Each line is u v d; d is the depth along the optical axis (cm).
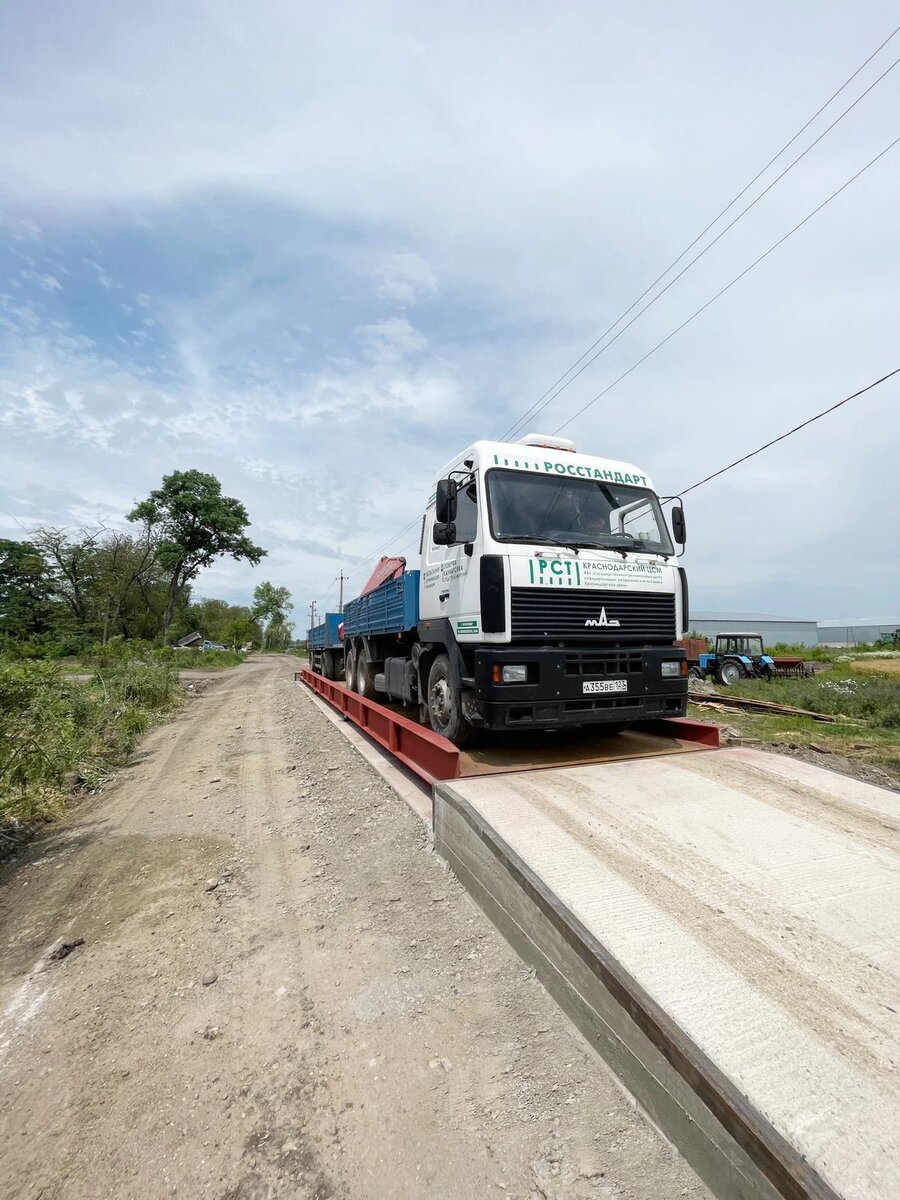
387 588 768
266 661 5075
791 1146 147
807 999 198
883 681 1689
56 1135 202
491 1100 207
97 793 646
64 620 3484
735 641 2139
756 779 396
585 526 523
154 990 281
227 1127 202
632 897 257
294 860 428
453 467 572
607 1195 170
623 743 549
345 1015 255
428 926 320
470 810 350
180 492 4400
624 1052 204
